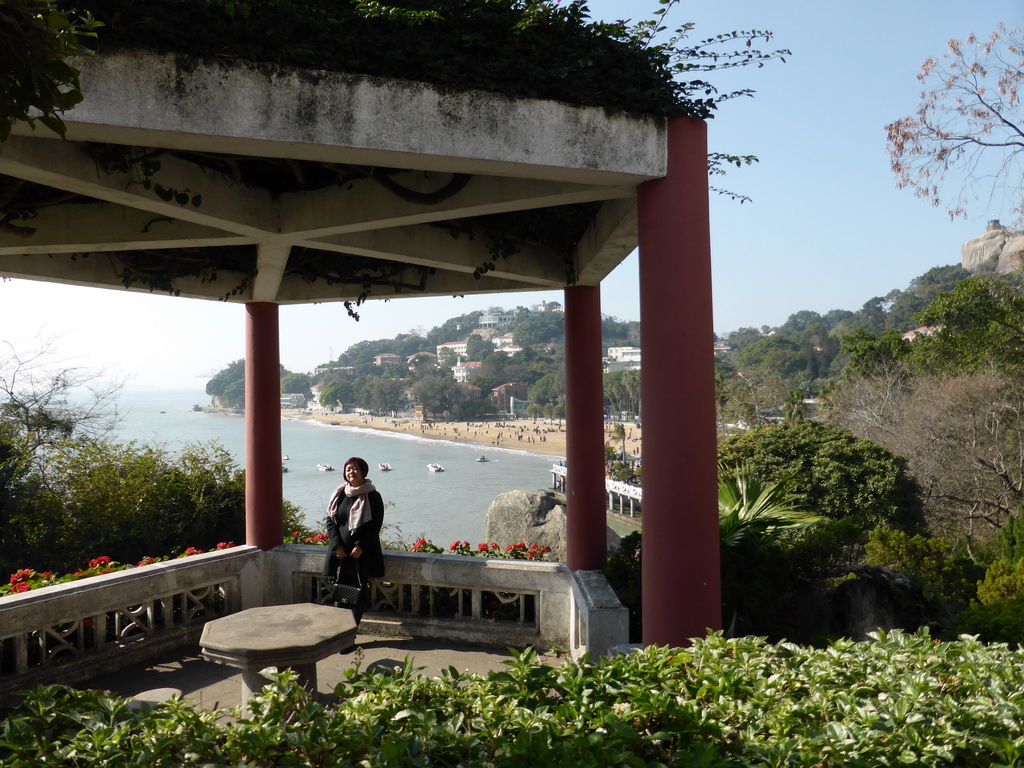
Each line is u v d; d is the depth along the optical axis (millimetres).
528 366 164500
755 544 5309
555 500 13414
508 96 3188
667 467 3377
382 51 3078
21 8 1951
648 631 3451
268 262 5031
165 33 2797
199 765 2090
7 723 2156
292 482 69438
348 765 2008
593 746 2035
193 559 5551
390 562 5703
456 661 5121
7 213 4113
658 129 3367
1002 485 23078
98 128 2787
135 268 5340
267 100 2939
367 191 4047
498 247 4945
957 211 12766
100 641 4848
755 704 2377
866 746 2018
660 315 3396
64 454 10781
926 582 6035
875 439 27766
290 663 3664
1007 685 2414
